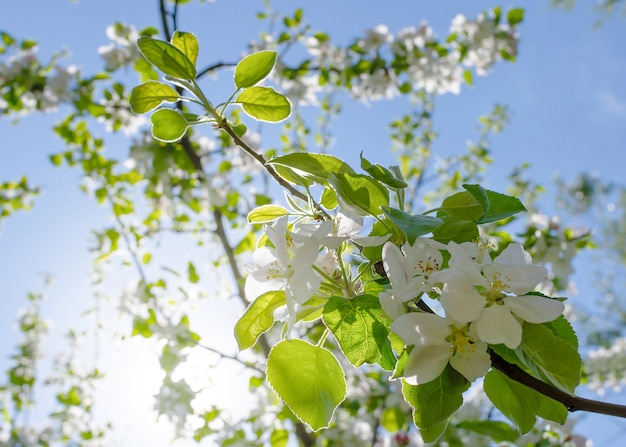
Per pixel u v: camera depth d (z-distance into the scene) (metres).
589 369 1.38
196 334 0.67
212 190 0.83
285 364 0.22
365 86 1.00
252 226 0.84
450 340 0.19
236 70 0.27
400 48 0.99
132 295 0.79
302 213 0.26
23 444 1.13
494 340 0.18
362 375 0.80
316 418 0.21
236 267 0.77
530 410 0.21
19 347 1.29
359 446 0.75
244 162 0.91
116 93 0.89
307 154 0.24
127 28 0.90
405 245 0.21
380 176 0.23
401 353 0.21
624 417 0.17
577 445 0.62
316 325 0.66
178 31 0.28
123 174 0.90
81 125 0.91
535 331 0.19
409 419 0.73
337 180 0.22
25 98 0.95
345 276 0.23
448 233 0.22
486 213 0.23
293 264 0.21
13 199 1.05
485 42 0.98
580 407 0.18
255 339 0.22
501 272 0.19
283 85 0.98
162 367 0.65
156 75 0.80
